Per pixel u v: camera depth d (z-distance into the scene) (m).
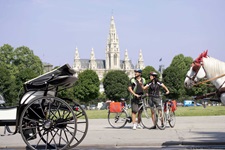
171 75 117.12
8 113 10.98
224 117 24.95
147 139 13.27
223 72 10.69
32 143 13.08
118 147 11.94
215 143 12.01
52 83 10.91
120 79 142.38
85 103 137.88
